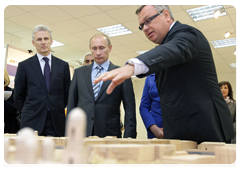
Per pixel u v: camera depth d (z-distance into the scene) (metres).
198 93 1.03
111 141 0.54
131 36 5.56
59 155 0.41
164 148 0.38
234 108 2.88
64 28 5.07
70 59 7.64
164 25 1.21
